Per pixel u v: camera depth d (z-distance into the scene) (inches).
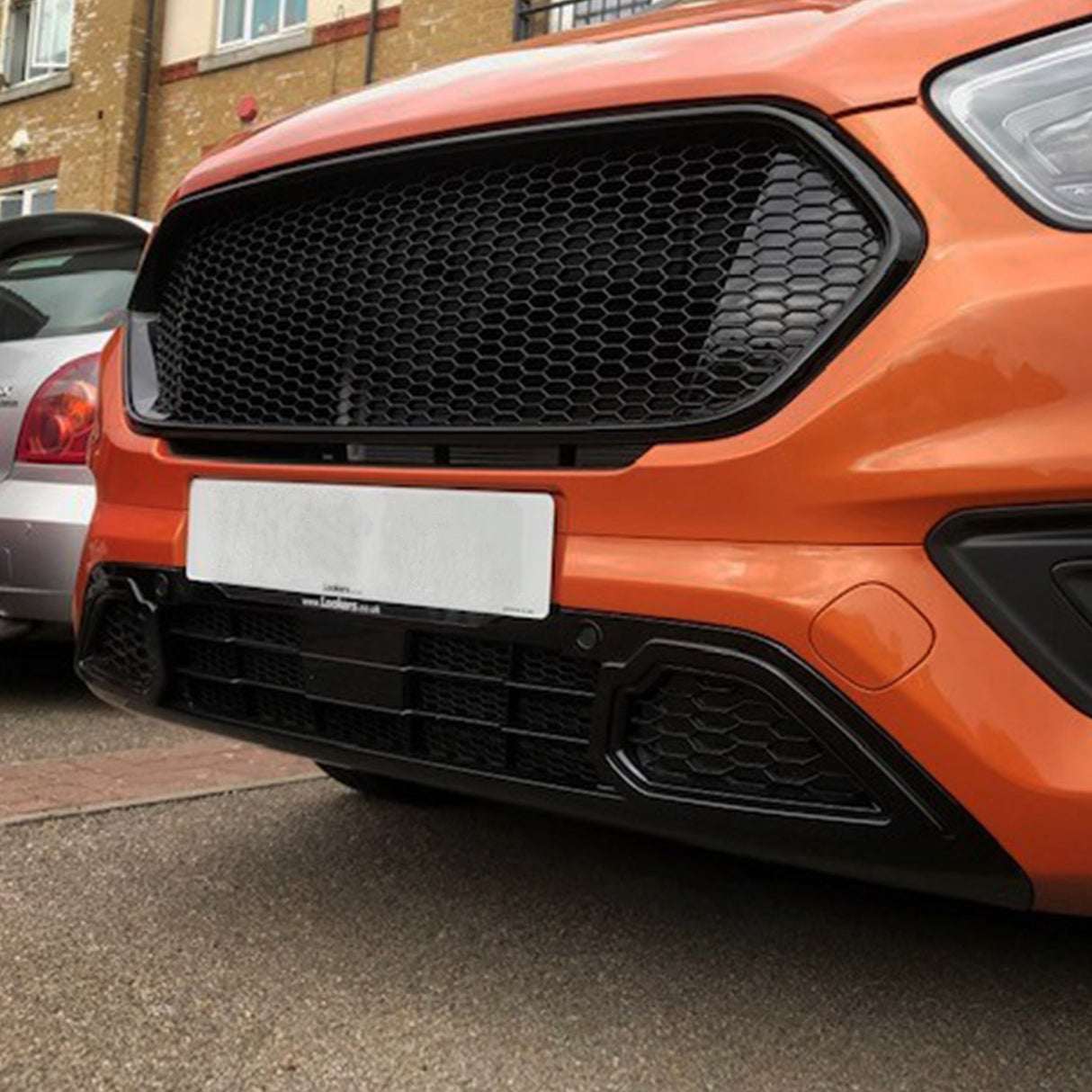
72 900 90.1
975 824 57.6
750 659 61.1
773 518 61.3
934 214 60.2
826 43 65.8
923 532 58.7
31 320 149.8
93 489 140.3
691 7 84.6
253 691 81.9
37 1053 68.1
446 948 84.3
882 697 58.3
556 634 66.7
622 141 68.7
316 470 76.9
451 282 73.9
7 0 563.5
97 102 520.4
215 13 499.5
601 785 66.6
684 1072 68.8
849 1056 71.2
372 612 73.7
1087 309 56.9
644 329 67.4
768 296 64.0
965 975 82.3
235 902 91.0
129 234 152.0
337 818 112.0
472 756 72.2
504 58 83.5
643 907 92.7
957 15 65.0
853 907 93.7
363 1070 67.9
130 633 87.8
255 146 85.3
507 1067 68.7
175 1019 72.7
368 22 435.5
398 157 75.2
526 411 70.9
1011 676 57.2
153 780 121.6
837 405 60.2
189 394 86.4
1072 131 60.6
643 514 64.7
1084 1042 73.8
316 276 79.7
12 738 138.6
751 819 62.3
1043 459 56.4
